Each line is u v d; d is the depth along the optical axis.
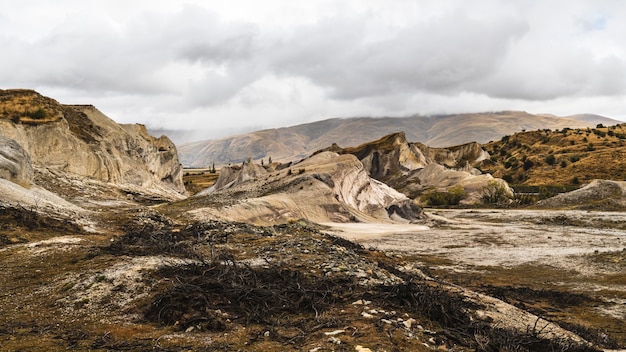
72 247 19.20
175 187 99.38
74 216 27.56
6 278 14.88
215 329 10.45
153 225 31.62
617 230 47.72
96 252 18.06
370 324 11.05
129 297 12.70
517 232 47.19
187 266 15.16
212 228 29.69
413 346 9.71
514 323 13.41
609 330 14.98
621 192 71.19
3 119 47.66
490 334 11.15
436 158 152.50
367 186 67.62
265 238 24.81
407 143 138.25
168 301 11.71
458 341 10.59
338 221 56.19
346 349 9.23
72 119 65.81
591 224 52.91
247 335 10.15
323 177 61.34
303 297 12.77
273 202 52.81
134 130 88.69
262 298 12.42
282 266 17.08
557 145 168.12
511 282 22.94
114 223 29.94
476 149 168.62
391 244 38.94
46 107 57.22
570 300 19.00
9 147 30.48
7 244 20.06
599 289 20.91
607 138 162.00
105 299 12.59
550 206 74.75
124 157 72.75
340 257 19.11
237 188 65.94
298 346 9.47
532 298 19.58
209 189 96.56
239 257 19.48
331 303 12.94
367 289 14.52
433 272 25.86
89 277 14.19
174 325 10.71
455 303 13.72
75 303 12.30
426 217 67.44
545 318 15.95
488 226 55.62
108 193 51.31
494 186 95.06
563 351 11.39
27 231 22.58
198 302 11.55
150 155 87.12
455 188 96.31
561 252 32.03
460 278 23.88
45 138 52.06
